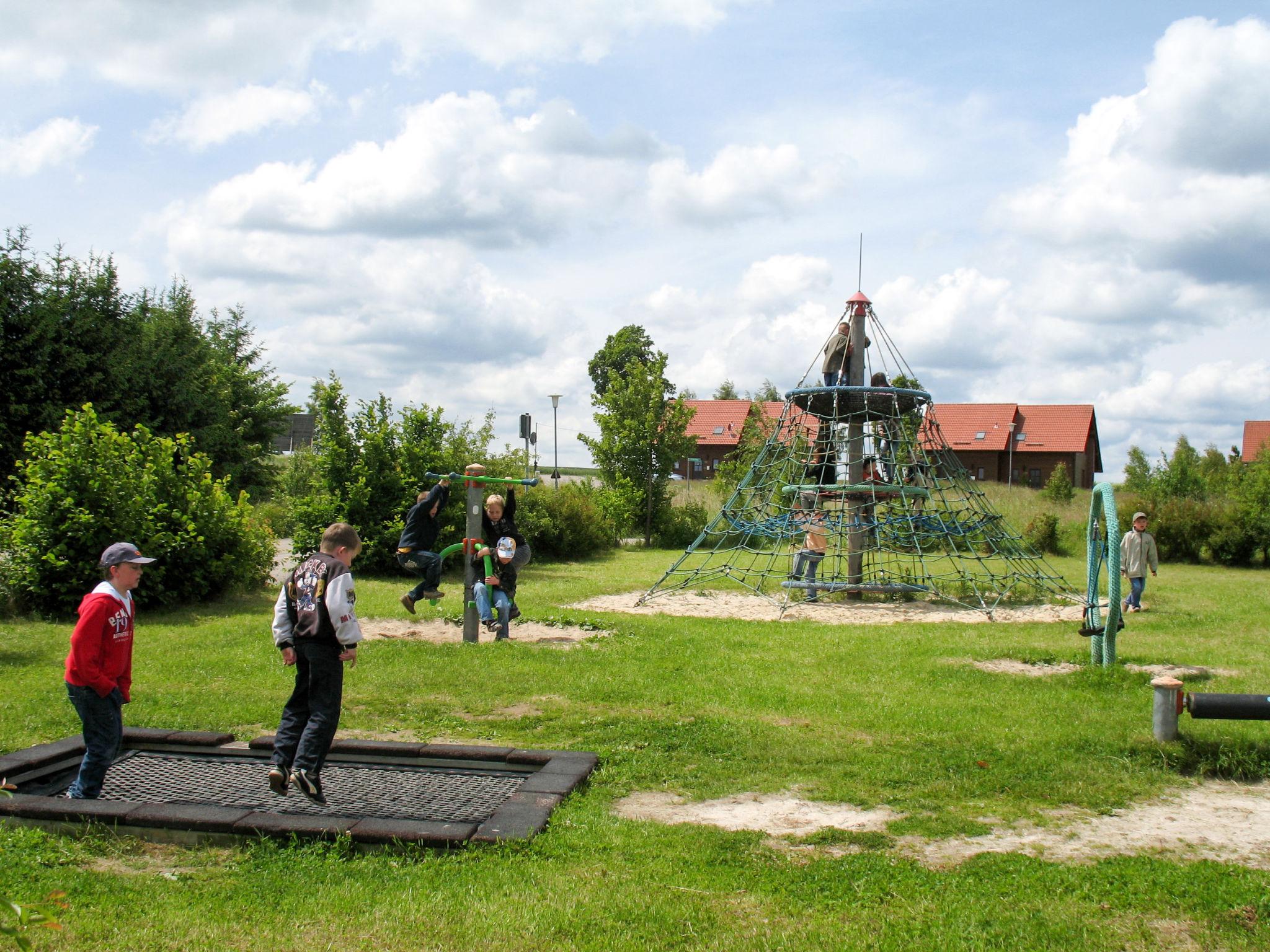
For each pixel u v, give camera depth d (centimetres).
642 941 385
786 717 764
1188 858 479
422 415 1984
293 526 1922
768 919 406
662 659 994
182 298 3400
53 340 1938
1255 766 619
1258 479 2881
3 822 513
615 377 3064
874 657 1020
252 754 670
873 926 399
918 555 1559
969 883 440
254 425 3531
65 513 1293
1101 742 670
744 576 1927
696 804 565
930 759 638
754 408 3444
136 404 2058
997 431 6475
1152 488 4069
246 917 409
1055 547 2919
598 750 672
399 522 1856
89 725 565
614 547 2944
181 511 1405
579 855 473
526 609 1339
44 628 1184
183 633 1130
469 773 629
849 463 1664
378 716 777
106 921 404
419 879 446
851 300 1691
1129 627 1324
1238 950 377
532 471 3086
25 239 1969
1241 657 1059
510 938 387
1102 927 395
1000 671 955
